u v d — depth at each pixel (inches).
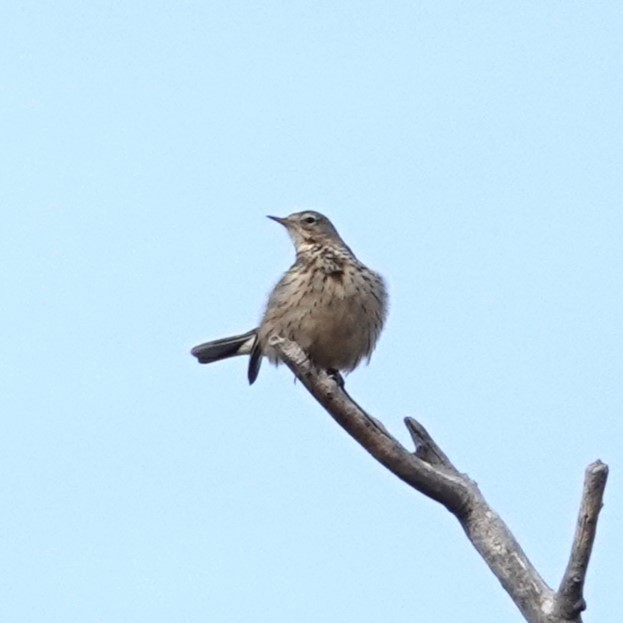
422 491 488.7
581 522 427.2
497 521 478.6
